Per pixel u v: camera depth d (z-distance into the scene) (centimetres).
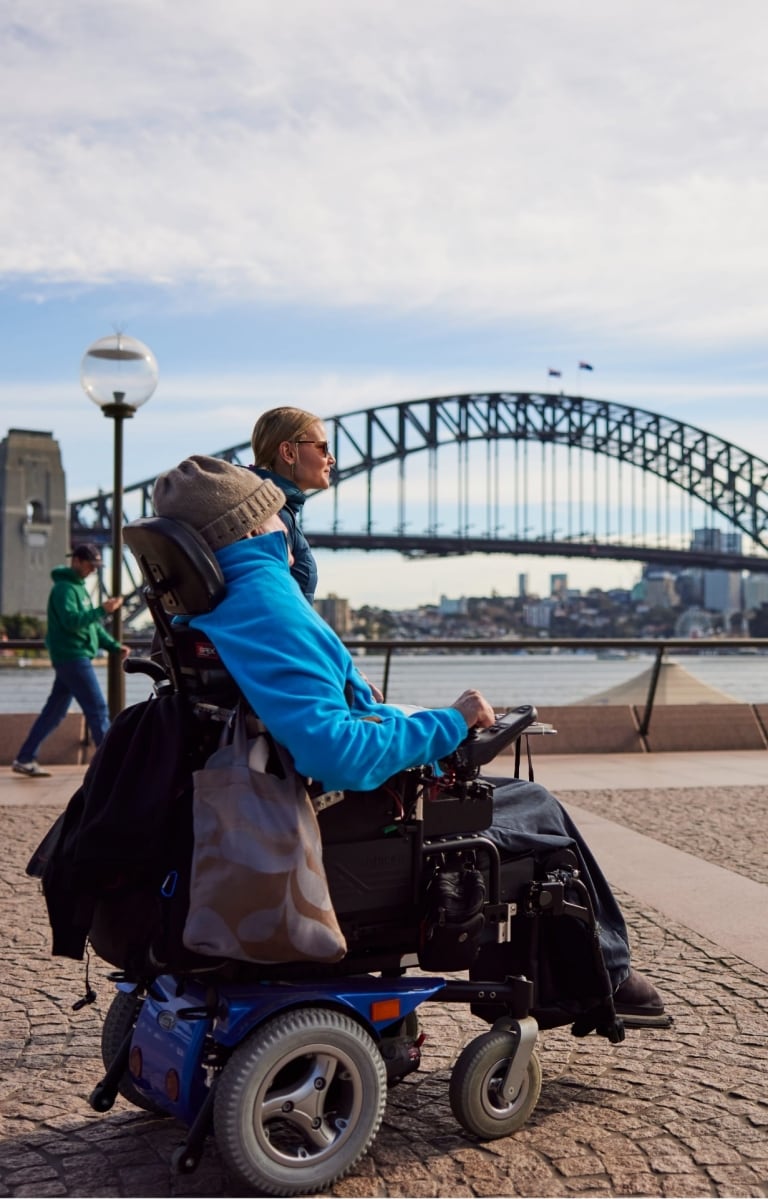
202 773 231
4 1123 279
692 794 792
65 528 12594
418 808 257
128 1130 275
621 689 1069
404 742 239
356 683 248
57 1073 311
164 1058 250
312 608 250
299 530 313
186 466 249
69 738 948
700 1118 278
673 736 1073
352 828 249
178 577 239
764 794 793
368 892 251
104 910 247
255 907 224
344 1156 242
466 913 250
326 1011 240
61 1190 243
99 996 375
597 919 289
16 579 12262
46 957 413
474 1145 264
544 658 1048
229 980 243
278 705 227
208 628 236
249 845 225
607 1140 266
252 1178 232
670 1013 355
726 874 541
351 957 259
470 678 1023
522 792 294
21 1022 350
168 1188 244
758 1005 362
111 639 834
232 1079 229
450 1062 318
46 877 247
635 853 588
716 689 1094
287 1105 236
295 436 312
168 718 240
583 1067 313
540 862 279
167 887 238
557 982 282
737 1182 246
